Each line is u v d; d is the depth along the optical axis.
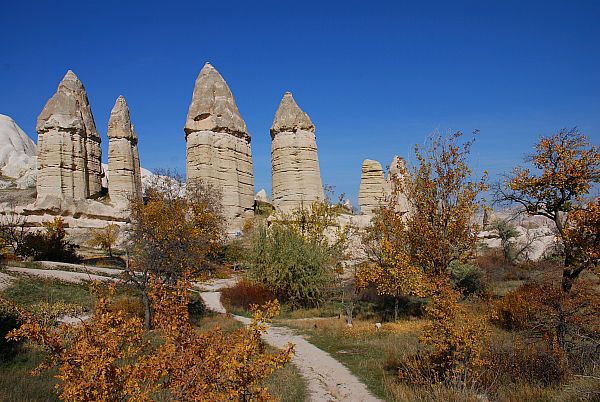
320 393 11.79
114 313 6.59
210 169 50.12
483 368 11.84
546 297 14.94
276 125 49.44
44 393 10.54
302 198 47.81
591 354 12.84
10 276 25.16
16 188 73.94
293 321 24.64
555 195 20.03
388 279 22.58
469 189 20.25
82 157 56.75
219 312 26.81
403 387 11.70
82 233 52.09
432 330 11.59
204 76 53.12
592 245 17.05
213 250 35.22
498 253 40.16
